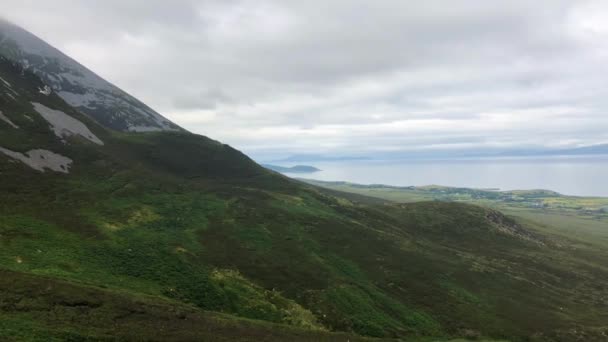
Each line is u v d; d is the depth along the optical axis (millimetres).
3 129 83000
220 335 38875
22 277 37375
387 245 96188
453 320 63906
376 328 56062
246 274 62219
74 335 29594
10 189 63625
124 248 57125
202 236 73062
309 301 59094
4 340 25672
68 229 57188
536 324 67312
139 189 87562
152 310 39781
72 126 108938
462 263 96188
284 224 91750
